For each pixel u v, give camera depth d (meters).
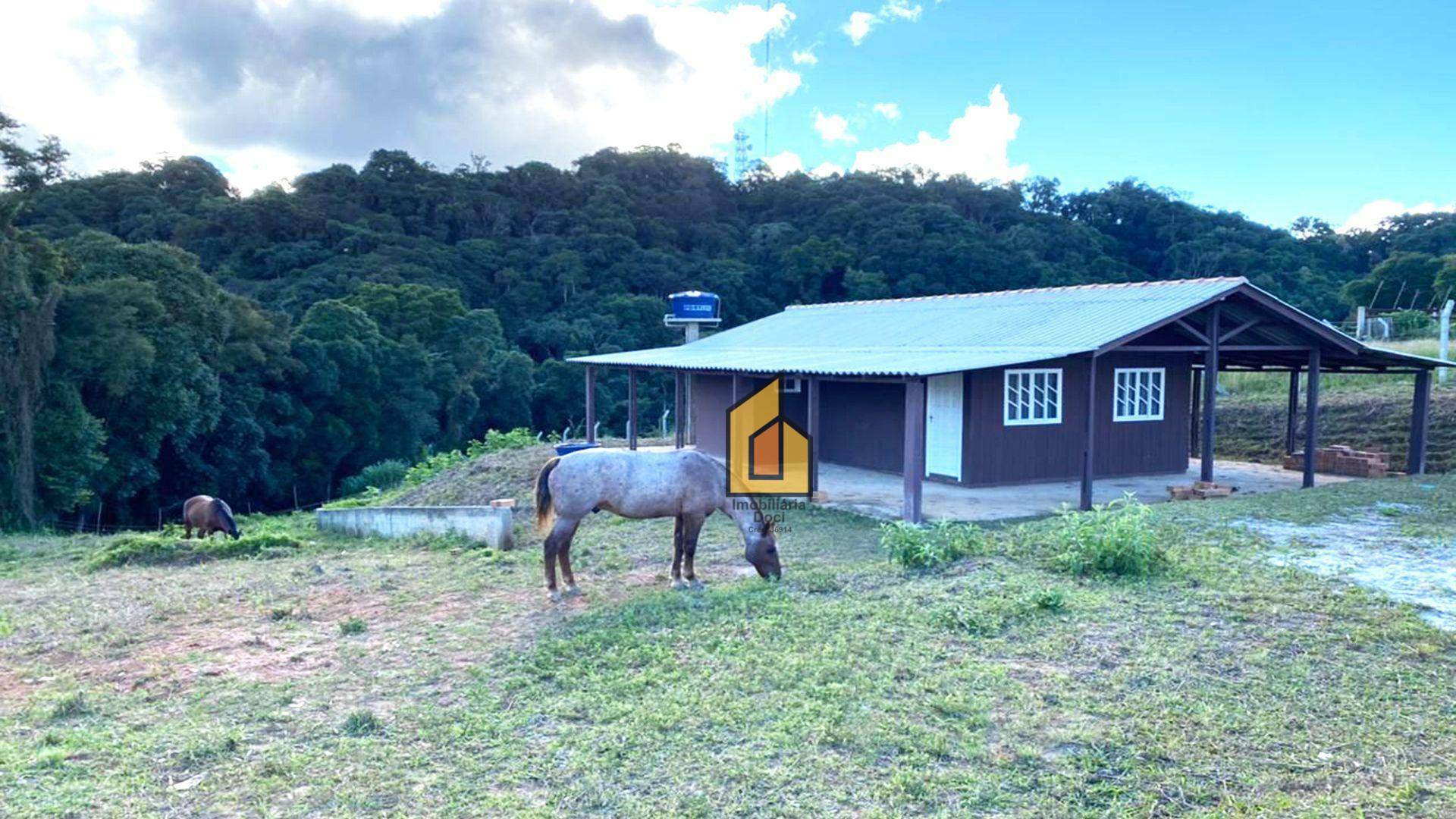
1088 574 7.61
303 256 51.56
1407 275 55.31
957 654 5.83
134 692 5.73
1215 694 5.05
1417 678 5.21
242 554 12.11
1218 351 14.52
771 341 21.62
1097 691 5.16
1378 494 11.64
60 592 9.42
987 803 4.01
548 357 50.19
